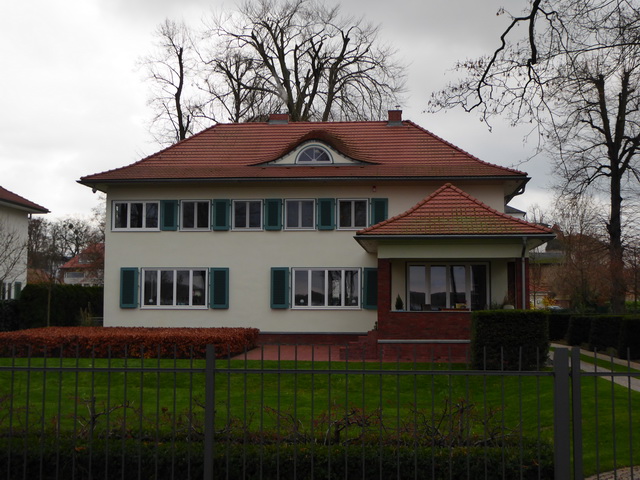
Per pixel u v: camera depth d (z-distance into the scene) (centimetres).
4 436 846
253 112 3731
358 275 2611
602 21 1259
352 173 2611
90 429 775
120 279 2653
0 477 783
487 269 2158
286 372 750
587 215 3762
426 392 1394
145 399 1273
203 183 2630
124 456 766
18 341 2055
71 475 785
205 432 737
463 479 771
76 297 3188
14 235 3316
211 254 2650
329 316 2608
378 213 2605
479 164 2702
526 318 1700
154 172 2691
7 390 1362
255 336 2494
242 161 2825
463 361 1898
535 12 1288
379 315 2036
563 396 719
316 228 2627
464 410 842
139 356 2056
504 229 1991
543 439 850
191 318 2641
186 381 1475
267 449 788
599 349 2458
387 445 800
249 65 3672
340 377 1509
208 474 732
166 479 781
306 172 2642
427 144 2859
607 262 3525
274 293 2614
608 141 3006
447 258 2045
